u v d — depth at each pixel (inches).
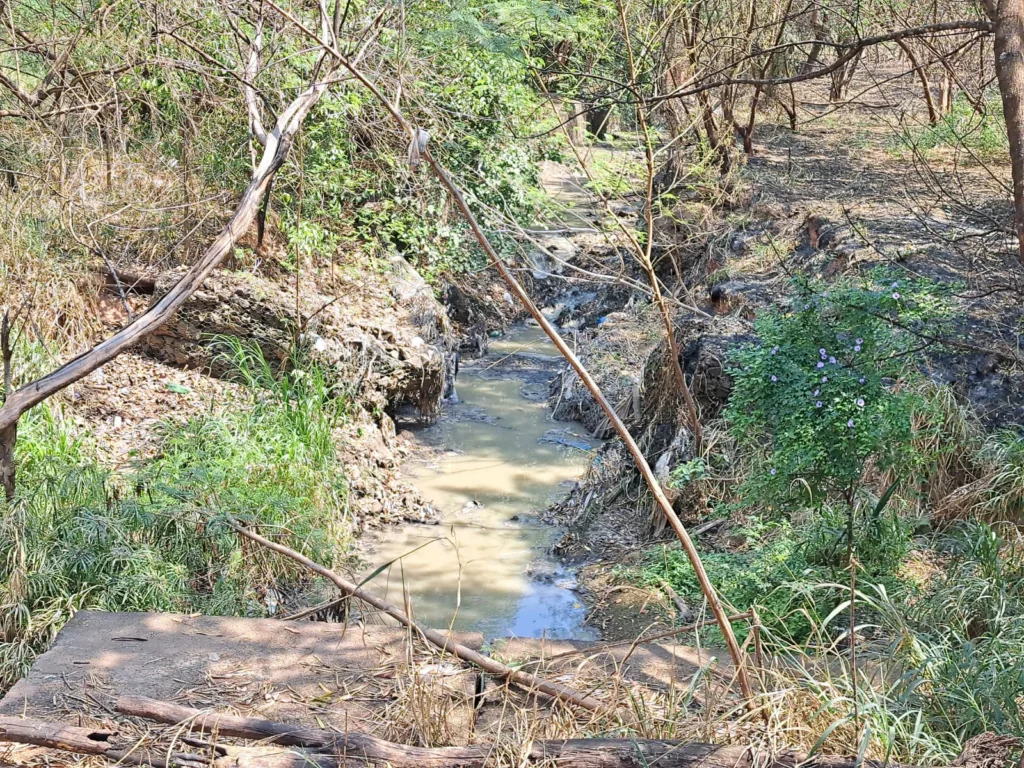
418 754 111.1
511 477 357.7
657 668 141.3
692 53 355.6
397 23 314.3
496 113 436.1
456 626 257.0
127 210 366.0
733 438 277.1
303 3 342.0
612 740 113.7
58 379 175.3
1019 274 308.5
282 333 361.7
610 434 386.6
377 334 390.0
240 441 303.0
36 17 353.7
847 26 374.6
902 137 459.2
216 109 380.5
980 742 112.3
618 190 376.8
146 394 333.7
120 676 132.0
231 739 116.2
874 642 174.6
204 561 253.9
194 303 355.9
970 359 264.7
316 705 126.7
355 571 286.4
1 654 198.7
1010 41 135.4
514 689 132.6
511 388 451.2
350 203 460.1
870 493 228.8
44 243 341.7
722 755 112.2
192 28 345.4
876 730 120.6
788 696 125.8
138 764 110.3
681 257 464.1
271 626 146.4
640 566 271.9
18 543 215.5
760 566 221.3
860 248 336.2
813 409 199.3
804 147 535.2
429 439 391.5
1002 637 169.9
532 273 521.0
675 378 313.3
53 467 254.2
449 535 311.7
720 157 461.4
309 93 238.8
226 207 394.3
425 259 471.8
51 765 115.4
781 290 345.7
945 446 238.4
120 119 350.9
